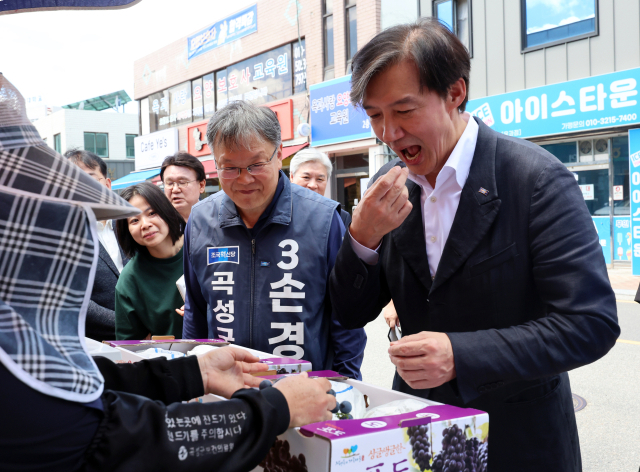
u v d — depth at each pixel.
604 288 1.04
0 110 0.73
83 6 1.09
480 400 1.20
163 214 2.13
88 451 0.69
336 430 0.79
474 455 0.88
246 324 1.67
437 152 1.16
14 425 0.62
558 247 1.07
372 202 1.15
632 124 7.32
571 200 1.10
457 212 1.20
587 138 8.28
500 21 8.56
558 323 1.02
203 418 0.77
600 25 7.57
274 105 11.77
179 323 2.16
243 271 1.69
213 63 13.38
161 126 15.66
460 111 1.21
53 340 0.68
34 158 0.72
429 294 1.25
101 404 0.72
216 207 1.80
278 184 1.71
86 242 0.72
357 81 1.10
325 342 1.72
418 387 1.04
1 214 0.67
